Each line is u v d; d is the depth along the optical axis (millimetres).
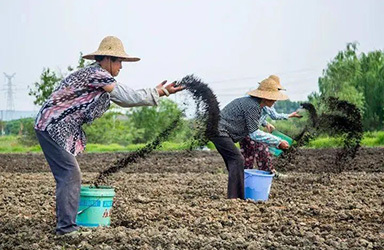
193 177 15203
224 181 13945
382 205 9961
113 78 7418
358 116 16359
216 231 7871
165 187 12703
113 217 8750
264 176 10297
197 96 9844
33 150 35969
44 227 7891
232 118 10133
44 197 11109
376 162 18375
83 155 26031
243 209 9422
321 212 9094
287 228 7953
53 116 7355
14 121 69625
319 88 52938
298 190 11719
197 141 10672
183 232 7637
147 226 8102
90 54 7570
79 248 6883
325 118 16250
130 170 17703
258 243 7094
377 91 50938
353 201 10305
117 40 7699
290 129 23312
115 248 6883
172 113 42375
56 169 7402
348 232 7738
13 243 7129
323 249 6883
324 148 24844
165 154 24203
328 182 12938
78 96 7395
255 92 10180
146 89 7551
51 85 38219
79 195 7473
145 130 42312
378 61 52969
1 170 18938
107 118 41656
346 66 52562
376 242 7281
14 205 10086
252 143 11141
